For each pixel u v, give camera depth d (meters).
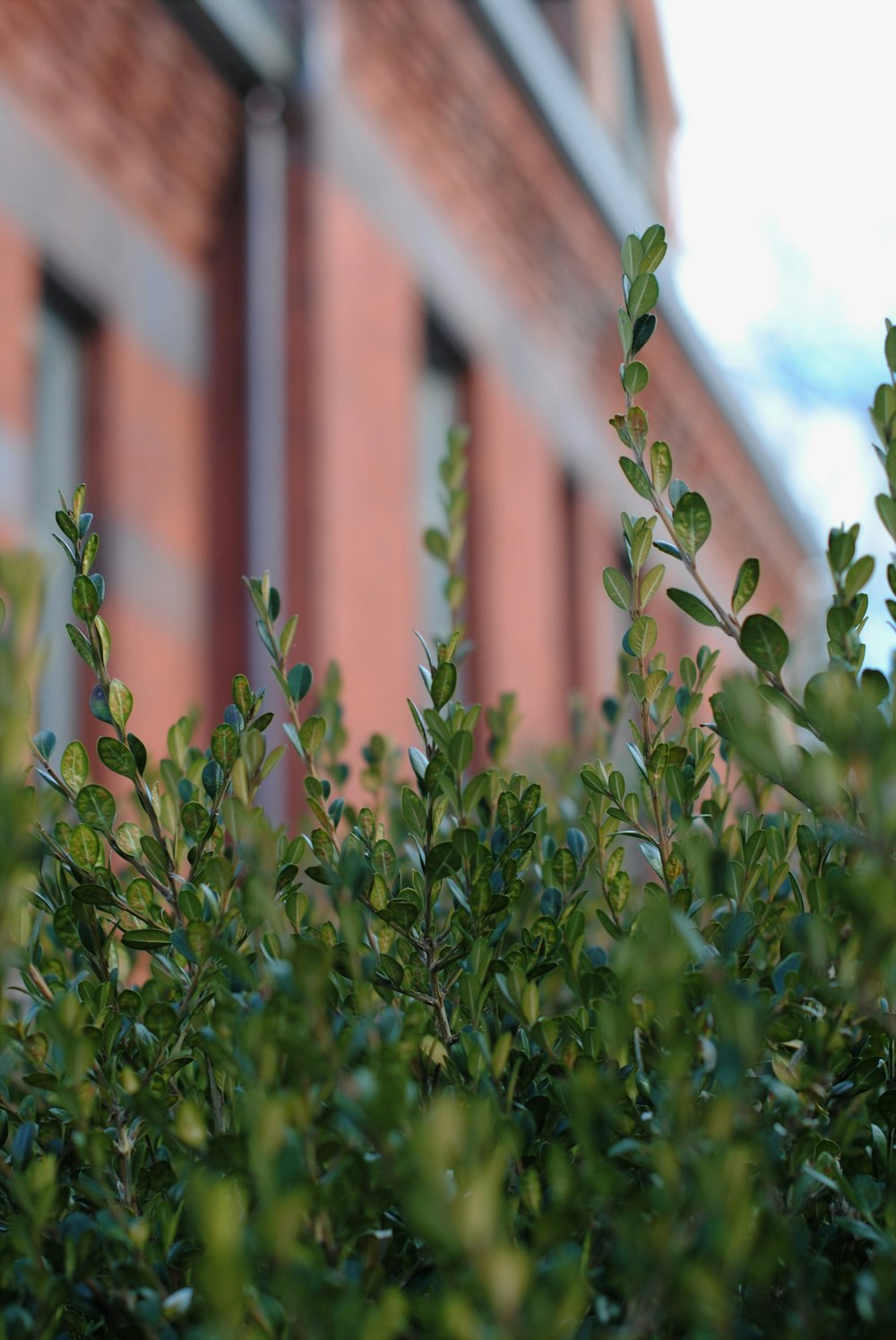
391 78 8.21
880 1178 0.83
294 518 7.38
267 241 7.64
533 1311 0.51
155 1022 0.86
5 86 6.14
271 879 0.80
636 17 14.30
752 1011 0.64
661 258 0.92
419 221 8.73
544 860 1.19
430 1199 0.50
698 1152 0.67
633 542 0.93
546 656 10.23
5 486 5.88
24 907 0.91
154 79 6.91
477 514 9.33
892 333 0.86
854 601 0.87
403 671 8.05
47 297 6.73
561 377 10.96
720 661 5.53
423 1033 0.84
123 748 0.94
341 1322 0.54
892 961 0.74
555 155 9.73
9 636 0.63
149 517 7.04
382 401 8.07
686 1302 0.60
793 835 0.99
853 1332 0.69
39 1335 0.67
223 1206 0.52
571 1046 0.80
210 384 7.62
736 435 13.19
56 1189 0.76
